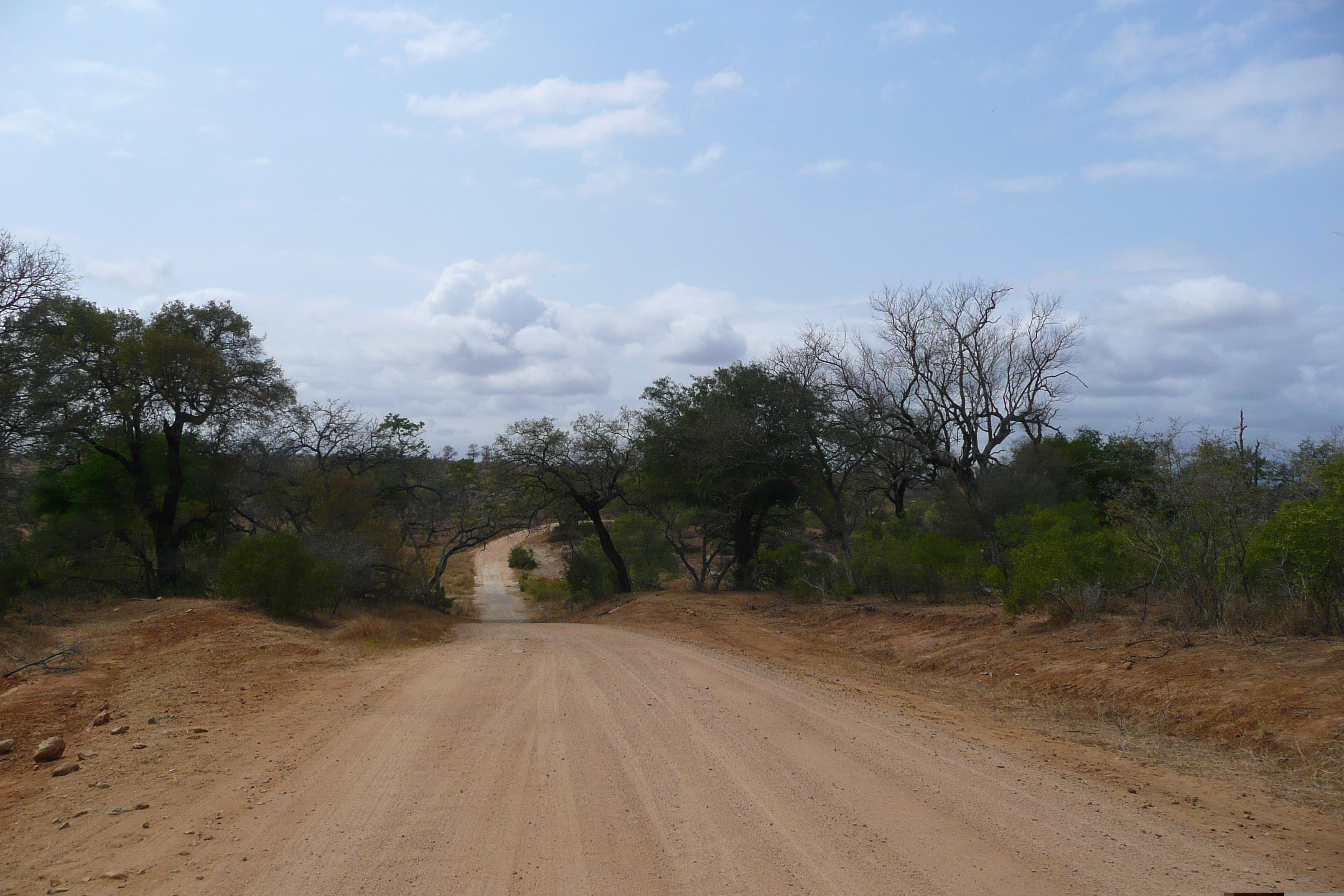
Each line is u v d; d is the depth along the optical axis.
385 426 36.41
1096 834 5.41
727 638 20.36
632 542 50.09
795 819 5.62
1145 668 10.94
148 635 15.52
